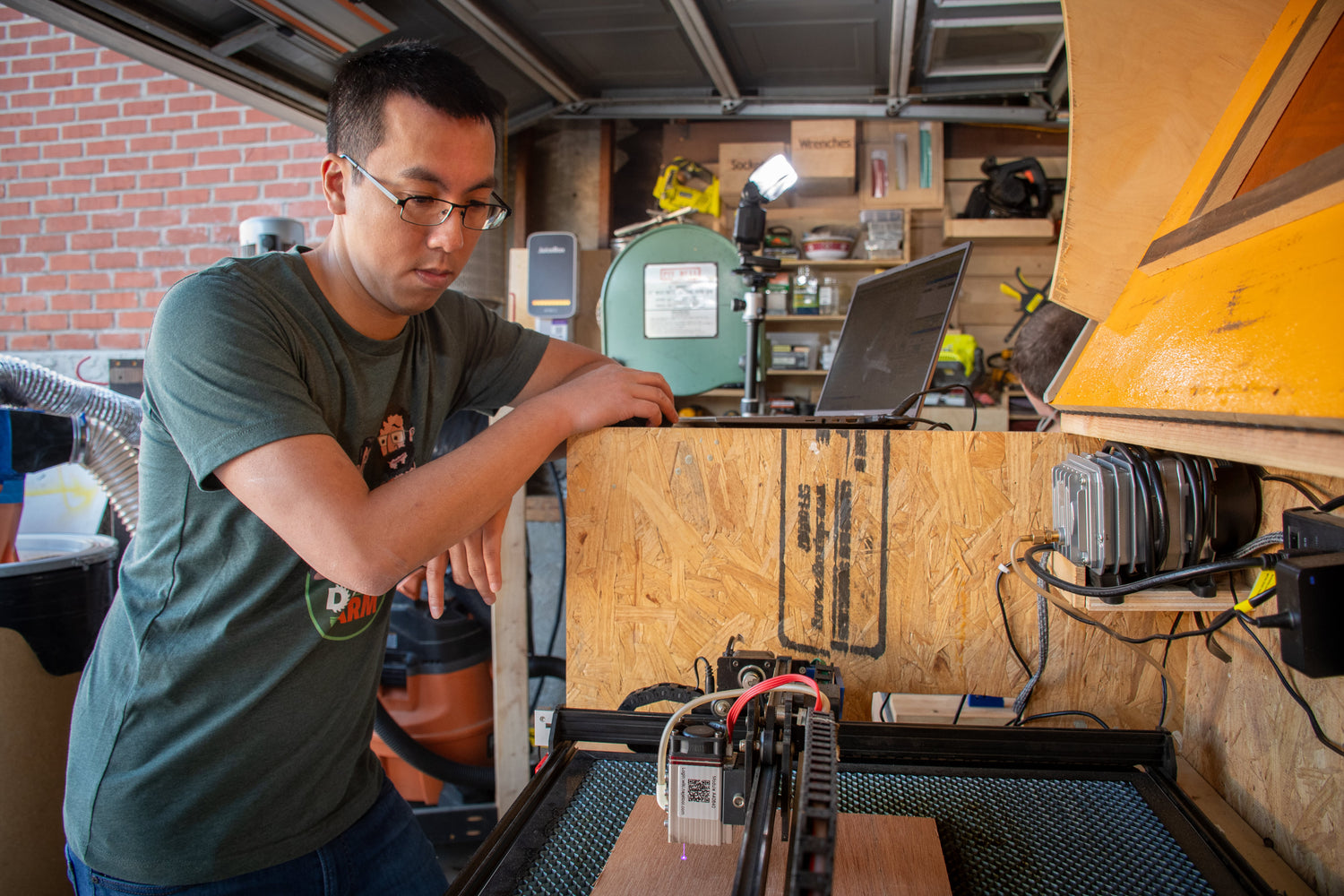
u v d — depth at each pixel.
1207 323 0.70
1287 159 0.72
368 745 1.03
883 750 0.81
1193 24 0.82
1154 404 0.72
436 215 0.79
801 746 0.62
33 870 1.60
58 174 3.38
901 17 2.66
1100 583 0.80
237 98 2.45
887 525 0.93
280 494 0.70
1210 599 0.79
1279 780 0.77
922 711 1.22
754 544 0.95
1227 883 0.63
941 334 1.17
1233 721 0.85
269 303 0.79
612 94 3.40
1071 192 0.91
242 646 0.83
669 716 0.83
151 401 0.81
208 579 0.82
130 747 0.83
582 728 0.84
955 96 3.41
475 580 1.00
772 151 3.63
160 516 0.82
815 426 1.06
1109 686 0.92
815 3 2.62
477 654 2.25
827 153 3.57
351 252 0.83
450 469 0.76
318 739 0.90
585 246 3.81
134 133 3.33
